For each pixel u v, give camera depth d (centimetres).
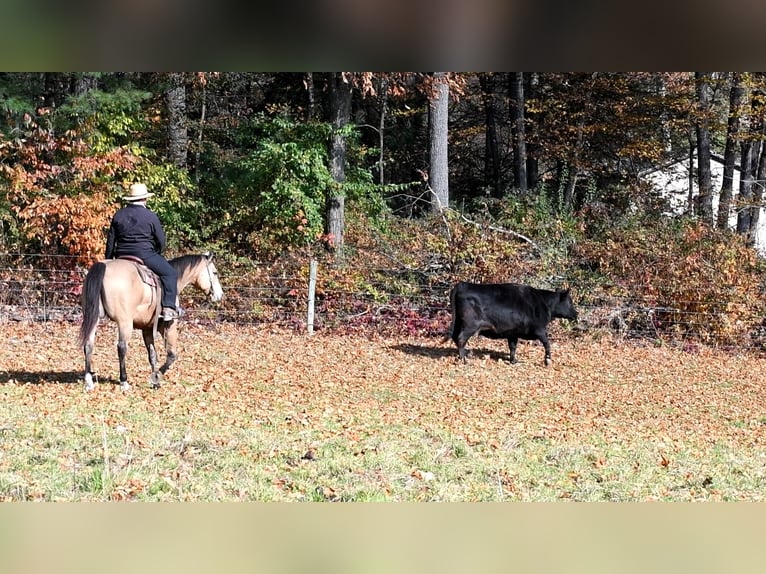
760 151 3045
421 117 3266
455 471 746
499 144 3256
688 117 2711
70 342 1470
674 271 1841
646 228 2077
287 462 743
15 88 1998
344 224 2114
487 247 1859
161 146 2539
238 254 2131
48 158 1928
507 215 2181
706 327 1809
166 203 2130
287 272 1869
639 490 719
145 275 1047
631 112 2864
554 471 775
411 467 753
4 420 831
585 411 1136
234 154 2580
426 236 1908
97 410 911
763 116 2616
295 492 652
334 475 710
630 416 1120
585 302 1833
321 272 1816
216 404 1005
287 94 2794
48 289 1770
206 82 2428
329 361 1451
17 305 1742
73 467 678
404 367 1425
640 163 3155
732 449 936
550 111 2955
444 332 1762
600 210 2270
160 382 1118
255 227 2152
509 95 3055
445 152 2222
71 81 2223
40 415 862
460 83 2139
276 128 2155
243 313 1816
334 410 1021
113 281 1022
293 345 1605
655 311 1828
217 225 2173
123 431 812
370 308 1795
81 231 1777
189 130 2702
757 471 827
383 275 1862
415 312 1778
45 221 1759
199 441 787
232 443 789
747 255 1886
